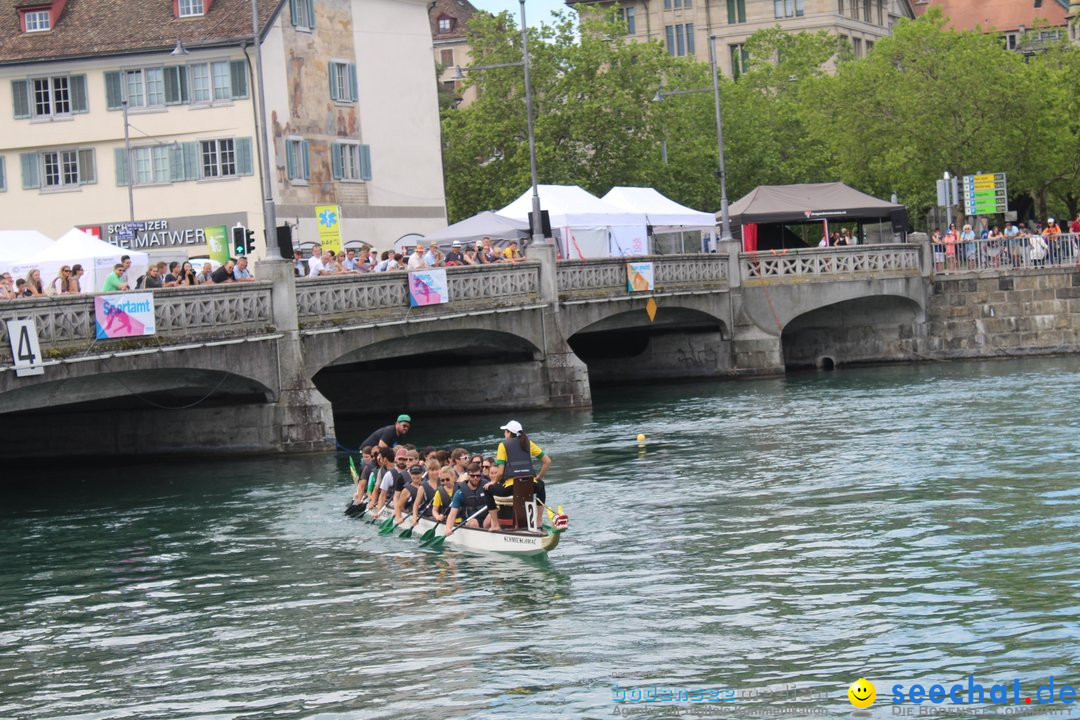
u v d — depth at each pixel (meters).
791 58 100.19
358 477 32.16
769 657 17.88
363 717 16.58
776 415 43.06
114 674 19.02
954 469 30.75
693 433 39.84
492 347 46.56
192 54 60.53
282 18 61.25
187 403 39.56
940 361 59.19
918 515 25.92
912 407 42.78
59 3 62.12
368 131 66.25
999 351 58.59
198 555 26.53
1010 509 25.97
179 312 34.44
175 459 39.88
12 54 61.53
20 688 18.64
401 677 17.95
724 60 125.94
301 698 17.39
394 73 67.94
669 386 56.28
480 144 75.81
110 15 61.94
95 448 41.19
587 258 49.25
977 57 69.00
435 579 23.20
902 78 71.44
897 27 73.44
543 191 54.50
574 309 48.53
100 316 32.16
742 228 62.06
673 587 21.66
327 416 38.00
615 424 43.03
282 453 38.31
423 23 69.88
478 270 44.16
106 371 32.38
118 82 61.22
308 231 62.12
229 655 19.55
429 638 19.64
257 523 29.23
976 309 58.81
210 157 60.78
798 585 21.33
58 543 28.55
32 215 62.16
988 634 18.25
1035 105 68.75
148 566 25.84
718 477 31.70
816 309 59.19
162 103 61.03
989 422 38.16
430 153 69.94
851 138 73.38
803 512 26.92
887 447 34.72
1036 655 17.33
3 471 40.88
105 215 61.66
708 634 19.02
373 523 28.53
